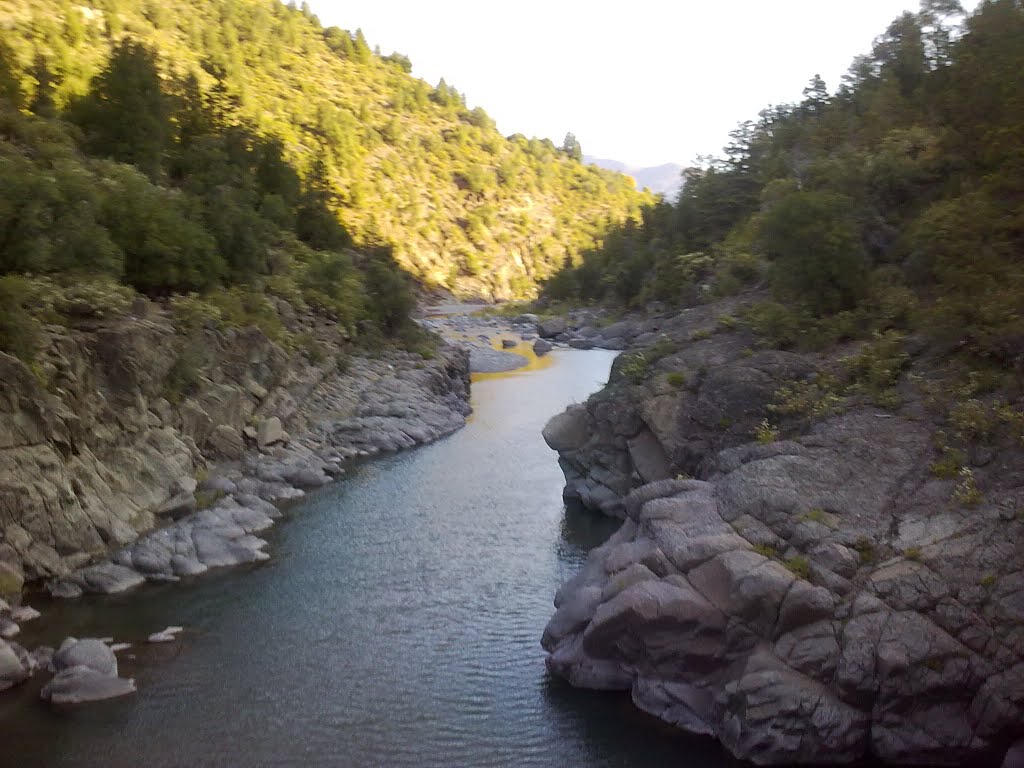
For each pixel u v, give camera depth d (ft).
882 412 89.76
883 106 196.44
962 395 84.99
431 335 266.16
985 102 135.85
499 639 86.84
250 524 117.80
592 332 349.61
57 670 76.95
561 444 135.44
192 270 161.48
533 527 122.21
